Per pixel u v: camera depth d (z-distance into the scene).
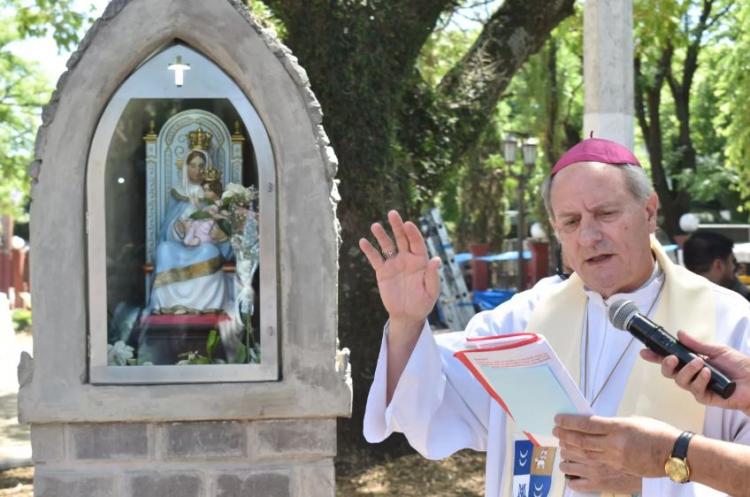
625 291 2.73
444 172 8.46
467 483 7.18
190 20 4.00
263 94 4.03
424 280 2.55
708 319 2.65
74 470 4.03
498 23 8.91
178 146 4.23
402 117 8.34
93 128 4.01
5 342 13.64
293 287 4.04
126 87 4.04
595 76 6.23
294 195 4.04
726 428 2.62
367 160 7.53
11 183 20.45
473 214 24.77
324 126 7.48
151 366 4.05
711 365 2.22
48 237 3.99
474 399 2.86
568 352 2.82
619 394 2.73
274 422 4.04
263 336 4.08
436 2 7.85
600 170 2.58
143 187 4.23
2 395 11.67
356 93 7.45
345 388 4.02
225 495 4.04
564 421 2.30
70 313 4.00
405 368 2.60
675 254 15.09
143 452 4.03
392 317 2.62
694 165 22.61
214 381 4.07
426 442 2.74
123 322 4.18
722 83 15.55
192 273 4.21
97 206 4.02
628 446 2.23
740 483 2.13
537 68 19.30
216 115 4.20
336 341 4.05
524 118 20.92
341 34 7.38
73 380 3.98
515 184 26.17
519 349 2.24
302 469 4.06
